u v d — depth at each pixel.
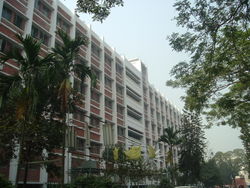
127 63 52.81
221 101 16.75
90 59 38.81
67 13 35.78
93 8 9.80
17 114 14.23
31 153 18.56
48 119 19.33
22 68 15.17
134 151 31.38
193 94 15.34
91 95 38.56
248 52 14.24
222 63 14.05
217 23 11.04
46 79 15.62
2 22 25.36
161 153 61.62
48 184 27.08
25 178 17.88
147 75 63.41
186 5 10.82
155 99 66.81
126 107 48.56
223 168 104.62
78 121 33.62
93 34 41.31
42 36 30.44
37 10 30.05
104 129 27.45
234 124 19.83
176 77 14.68
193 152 49.19
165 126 69.25
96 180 19.55
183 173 49.91
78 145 33.16
